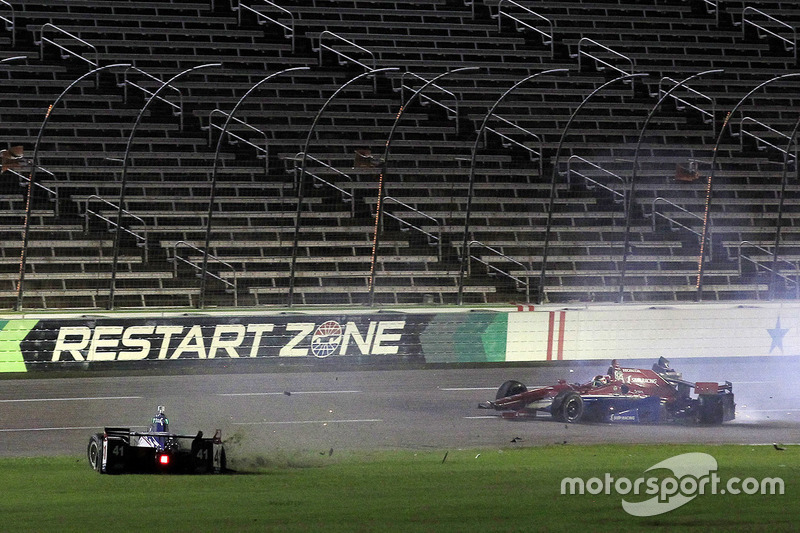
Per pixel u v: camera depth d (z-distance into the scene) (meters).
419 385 118.56
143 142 189.00
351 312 134.88
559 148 155.50
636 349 144.50
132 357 125.56
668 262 194.50
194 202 182.62
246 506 48.16
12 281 164.75
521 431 87.00
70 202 176.25
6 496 52.34
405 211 190.00
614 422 93.69
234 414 95.69
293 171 190.00
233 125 196.75
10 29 197.62
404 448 76.75
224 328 129.38
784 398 113.50
